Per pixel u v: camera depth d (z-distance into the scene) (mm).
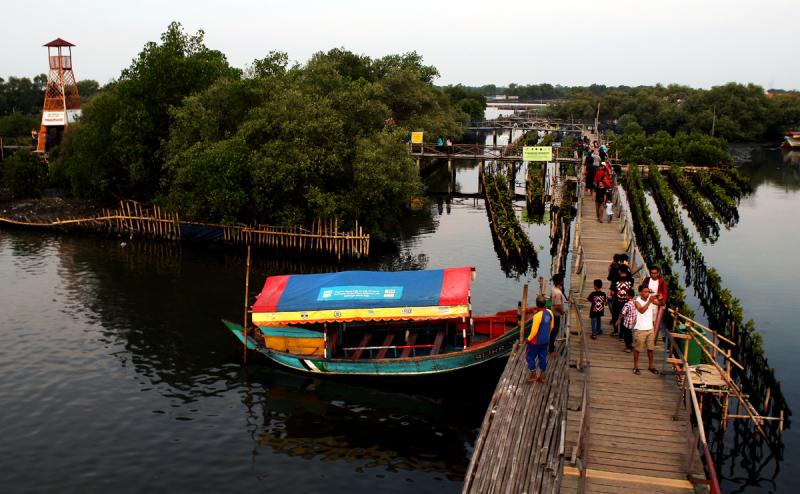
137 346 31594
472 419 25203
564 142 109938
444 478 21312
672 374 18984
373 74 85562
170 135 55469
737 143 147625
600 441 15734
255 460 22234
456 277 27578
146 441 23312
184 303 37844
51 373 28625
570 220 58406
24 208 66500
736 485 20078
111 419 24781
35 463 21906
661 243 53250
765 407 23094
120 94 58188
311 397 26797
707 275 37000
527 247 46281
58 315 35781
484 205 71812
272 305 27609
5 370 28859
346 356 28625
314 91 56750
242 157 48688
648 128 154125
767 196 76938
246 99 55531
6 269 45375
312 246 48781
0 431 23844
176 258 48812
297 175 48250
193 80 58500
